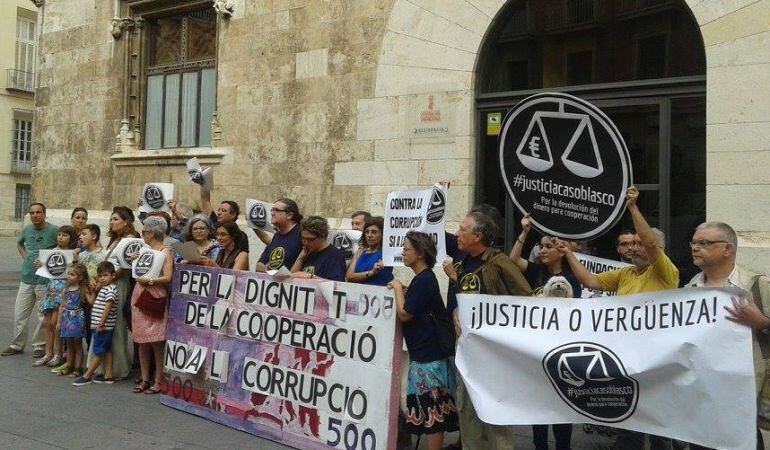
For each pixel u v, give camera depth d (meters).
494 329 4.60
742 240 6.77
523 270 5.34
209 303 6.25
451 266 5.10
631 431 4.71
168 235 8.37
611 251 7.78
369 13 9.37
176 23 12.16
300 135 9.99
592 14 8.10
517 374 4.55
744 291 3.91
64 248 8.15
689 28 7.45
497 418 4.52
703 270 4.28
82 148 13.03
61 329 7.41
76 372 7.60
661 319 4.17
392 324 4.96
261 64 10.47
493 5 8.41
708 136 7.02
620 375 4.24
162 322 6.86
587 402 4.38
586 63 8.12
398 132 9.06
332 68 9.70
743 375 3.87
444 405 4.89
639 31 7.79
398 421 5.36
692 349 4.02
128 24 12.43
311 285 5.49
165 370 6.54
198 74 11.75
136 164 12.04
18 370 7.81
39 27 13.90
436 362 4.89
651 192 7.61
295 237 6.54
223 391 6.03
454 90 8.66
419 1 8.93
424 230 6.10
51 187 13.52
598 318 4.38
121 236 7.84
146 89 12.55
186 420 6.10
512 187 4.90
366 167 9.31
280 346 5.65
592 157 4.59
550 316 4.51
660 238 5.04
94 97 12.89
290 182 10.08
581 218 4.66
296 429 5.45
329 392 5.27
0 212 37.69
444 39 8.74
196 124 11.77
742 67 6.86
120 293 7.34
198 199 11.15
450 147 8.66
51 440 5.50
